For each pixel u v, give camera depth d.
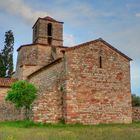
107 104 32.53
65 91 30.48
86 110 31.06
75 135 18.47
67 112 29.97
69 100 30.30
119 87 33.75
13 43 61.81
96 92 32.06
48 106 29.92
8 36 61.75
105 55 33.50
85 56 32.09
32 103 31.25
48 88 30.38
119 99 33.47
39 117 29.30
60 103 30.67
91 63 32.34
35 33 47.91
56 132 21.23
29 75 41.16
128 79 34.62
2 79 41.69
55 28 47.22
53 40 46.78
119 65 34.31
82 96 31.11
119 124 31.20
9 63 59.97
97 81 32.34
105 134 19.08
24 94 32.50
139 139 16.44
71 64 31.16
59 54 45.00
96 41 33.12
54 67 33.41
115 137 17.25
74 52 31.56
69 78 30.75
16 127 26.45
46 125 28.11
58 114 30.34
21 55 46.31
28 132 21.06
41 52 45.28
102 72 32.88
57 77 31.80
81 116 30.66
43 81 35.78
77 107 30.59
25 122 29.75
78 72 31.36
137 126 28.62
